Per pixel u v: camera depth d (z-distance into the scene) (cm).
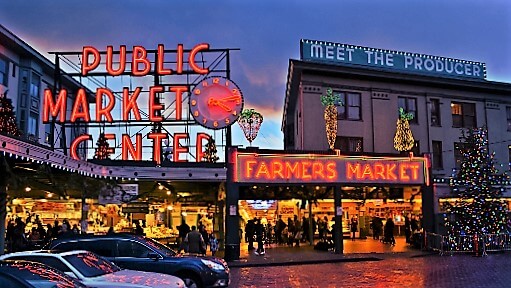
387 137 3362
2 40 3125
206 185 2798
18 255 963
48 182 2003
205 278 1276
